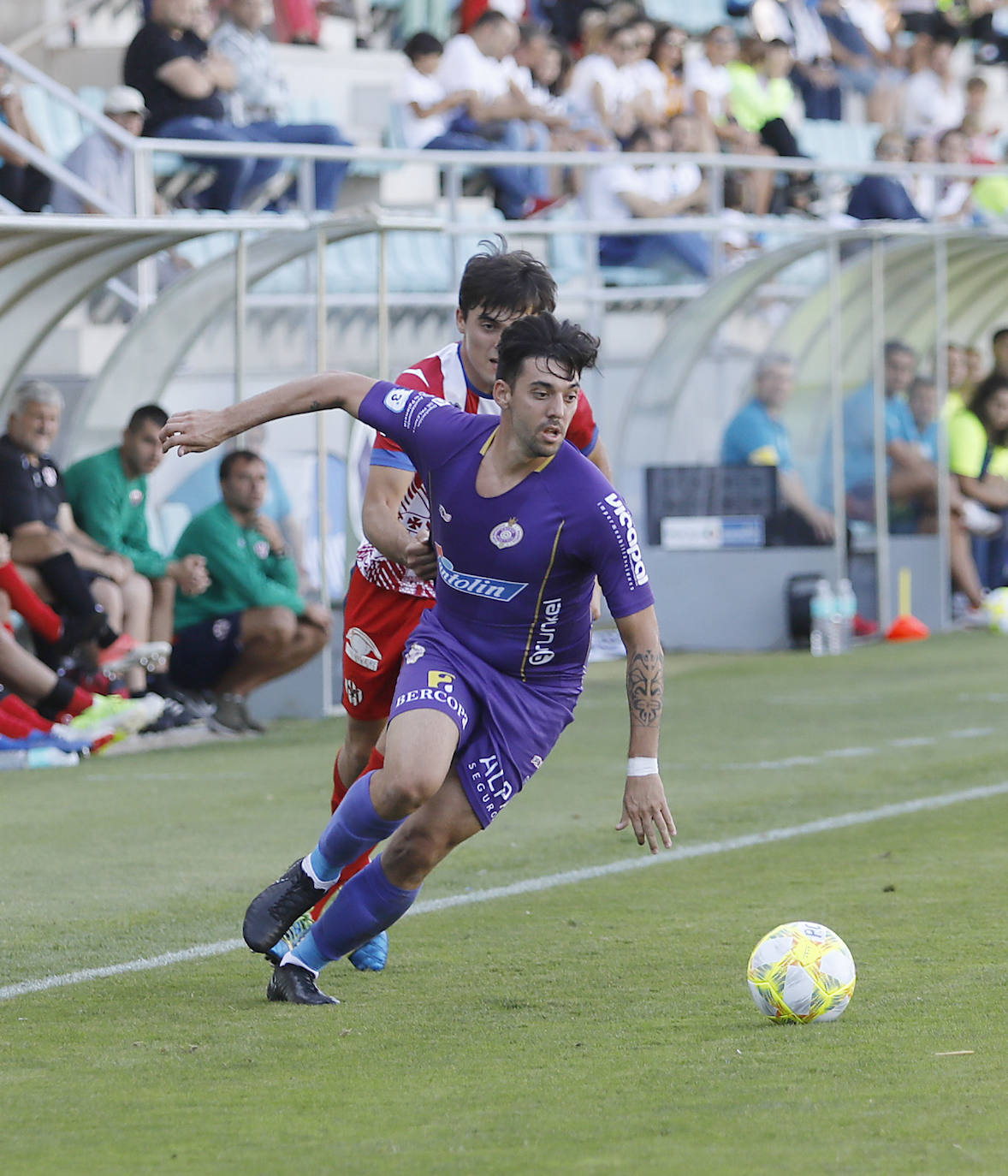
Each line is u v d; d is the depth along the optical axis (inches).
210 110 2140.7
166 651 1493.6
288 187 2140.7
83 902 872.3
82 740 1386.6
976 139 3186.5
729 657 2133.4
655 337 2370.8
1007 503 2400.3
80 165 1889.8
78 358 1875.0
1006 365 2383.1
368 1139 490.0
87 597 1434.5
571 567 640.4
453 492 641.0
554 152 2396.7
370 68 2765.7
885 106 3294.8
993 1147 466.3
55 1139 496.4
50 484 1465.3
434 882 916.6
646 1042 593.9
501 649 650.8
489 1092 536.7
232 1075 565.0
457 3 2942.9
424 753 631.2
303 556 1749.5
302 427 1756.9
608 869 943.7
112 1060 586.6
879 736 1443.2
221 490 1612.9
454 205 2166.6
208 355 1868.8
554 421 613.9
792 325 2192.4
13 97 1977.1
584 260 2356.1
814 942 617.6
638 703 642.2
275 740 1537.9
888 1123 490.9
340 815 656.4
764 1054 571.8
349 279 2114.9
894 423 2249.0
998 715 1555.1
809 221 2561.5
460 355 724.7
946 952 719.7
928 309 2278.5
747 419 2212.1
